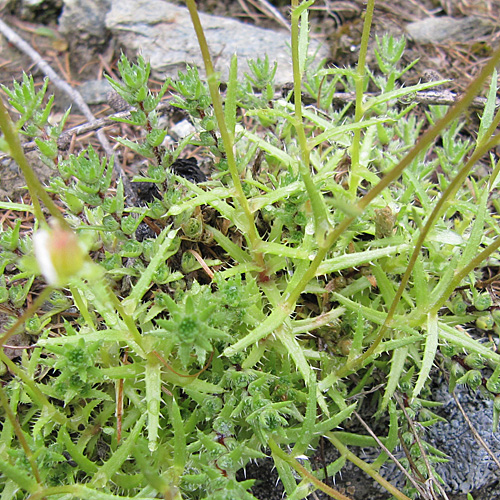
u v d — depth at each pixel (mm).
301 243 114
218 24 213
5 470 76
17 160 68
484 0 222
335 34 207
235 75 92
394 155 151
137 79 105
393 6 220
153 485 75
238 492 87
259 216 130
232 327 111
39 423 101
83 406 115
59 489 81
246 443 107
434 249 121
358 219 114
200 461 97
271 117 138
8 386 109
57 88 200
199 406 116
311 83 153
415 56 202
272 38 209
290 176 110
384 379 121
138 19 213
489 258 132
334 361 115
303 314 125
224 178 121
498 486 123
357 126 105
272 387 114
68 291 121
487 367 127
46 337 107
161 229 124
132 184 141
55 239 59
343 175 144
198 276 129
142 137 177
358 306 107
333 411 121
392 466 123
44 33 217
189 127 176
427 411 118
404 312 118
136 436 94
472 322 131
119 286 120
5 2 219
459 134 183
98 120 158
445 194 78
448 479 122
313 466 122
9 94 110
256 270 113
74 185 111
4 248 111
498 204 143
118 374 99
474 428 117
